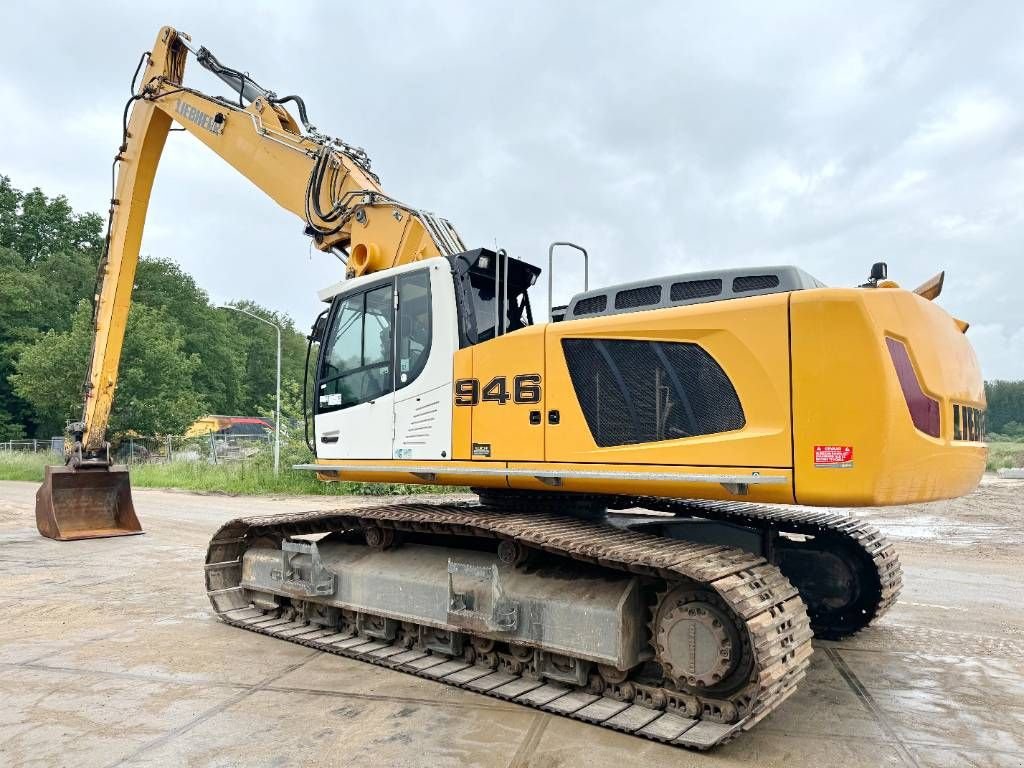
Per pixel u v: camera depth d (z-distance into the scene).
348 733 4.29
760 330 4.34
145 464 30.64
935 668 5.61
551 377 5.11
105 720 4.46
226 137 9.21
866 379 4.04
